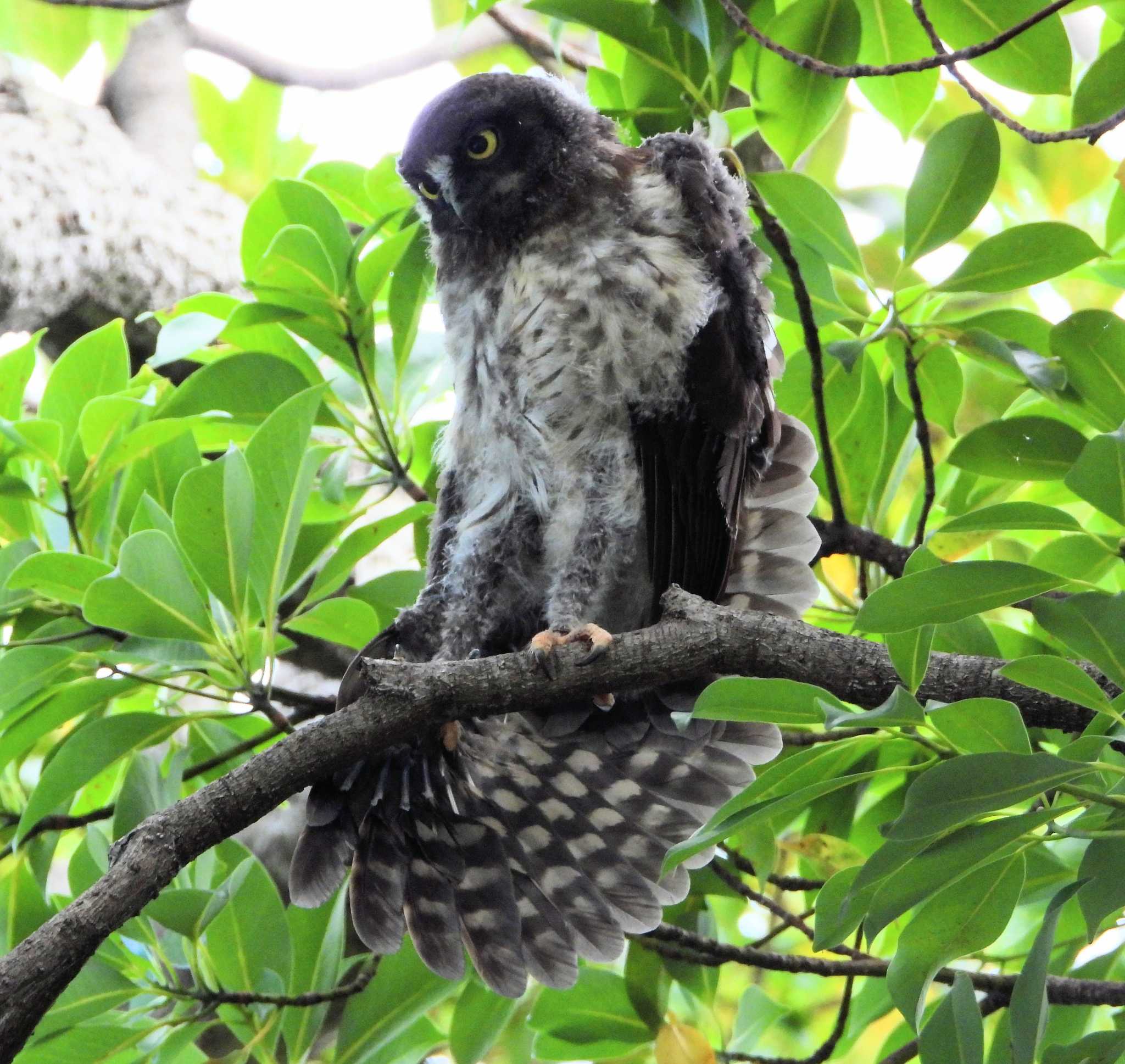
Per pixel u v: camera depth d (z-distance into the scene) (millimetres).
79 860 6262
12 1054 4516
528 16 11547
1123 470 4492
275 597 5992
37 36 10773
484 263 7102
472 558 6992
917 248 6703
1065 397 6566
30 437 6434
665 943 7047
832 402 7496
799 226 6863
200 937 6227
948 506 7617
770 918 9266
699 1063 6871
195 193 9438
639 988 7098
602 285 6754
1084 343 6246
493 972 6352
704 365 6680
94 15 10594
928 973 4918
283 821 8383
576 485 6957
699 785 6816
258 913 6398
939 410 7469
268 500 5852
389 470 7492
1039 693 5352
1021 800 4211
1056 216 9617
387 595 7418
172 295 8695
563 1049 7207
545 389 6879
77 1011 6062
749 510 7012
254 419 6980
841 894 5070
